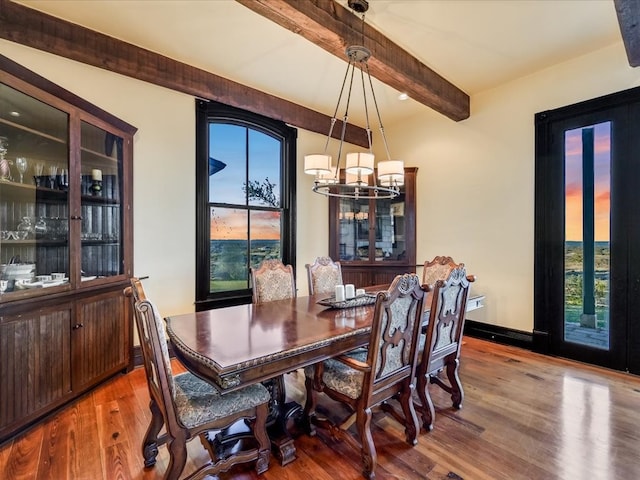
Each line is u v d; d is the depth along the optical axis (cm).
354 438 203
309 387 211
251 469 179
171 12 256
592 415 229
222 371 138
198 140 355
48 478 170
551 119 343
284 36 288
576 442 199
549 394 259
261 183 421
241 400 167
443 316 214
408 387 197
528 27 273
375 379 174
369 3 240
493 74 356
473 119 407
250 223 411
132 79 309
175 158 339
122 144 290
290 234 441
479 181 404
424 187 462
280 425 203
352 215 493
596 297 318
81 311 249
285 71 350
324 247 483
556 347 343
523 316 367
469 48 304
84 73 282
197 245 356
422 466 180
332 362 201
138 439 203
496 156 387
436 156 449
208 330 192
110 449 193
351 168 244
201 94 348
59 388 231
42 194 235
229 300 381
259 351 157
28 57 255
